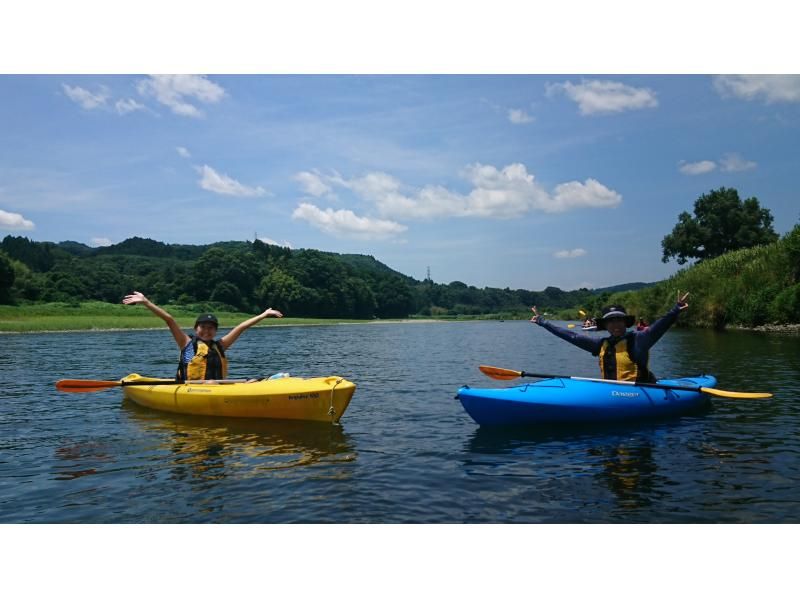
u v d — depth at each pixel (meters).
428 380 11.65
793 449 5.70
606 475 4.95
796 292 22.94
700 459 5.40
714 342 18.91
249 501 4.39
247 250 105.75
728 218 53.44
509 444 6.08
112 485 4.77
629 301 40.75
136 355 17.30
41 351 18.81
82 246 176.25
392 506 4.28
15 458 5.61
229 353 19.36
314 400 7.11
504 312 136.75
